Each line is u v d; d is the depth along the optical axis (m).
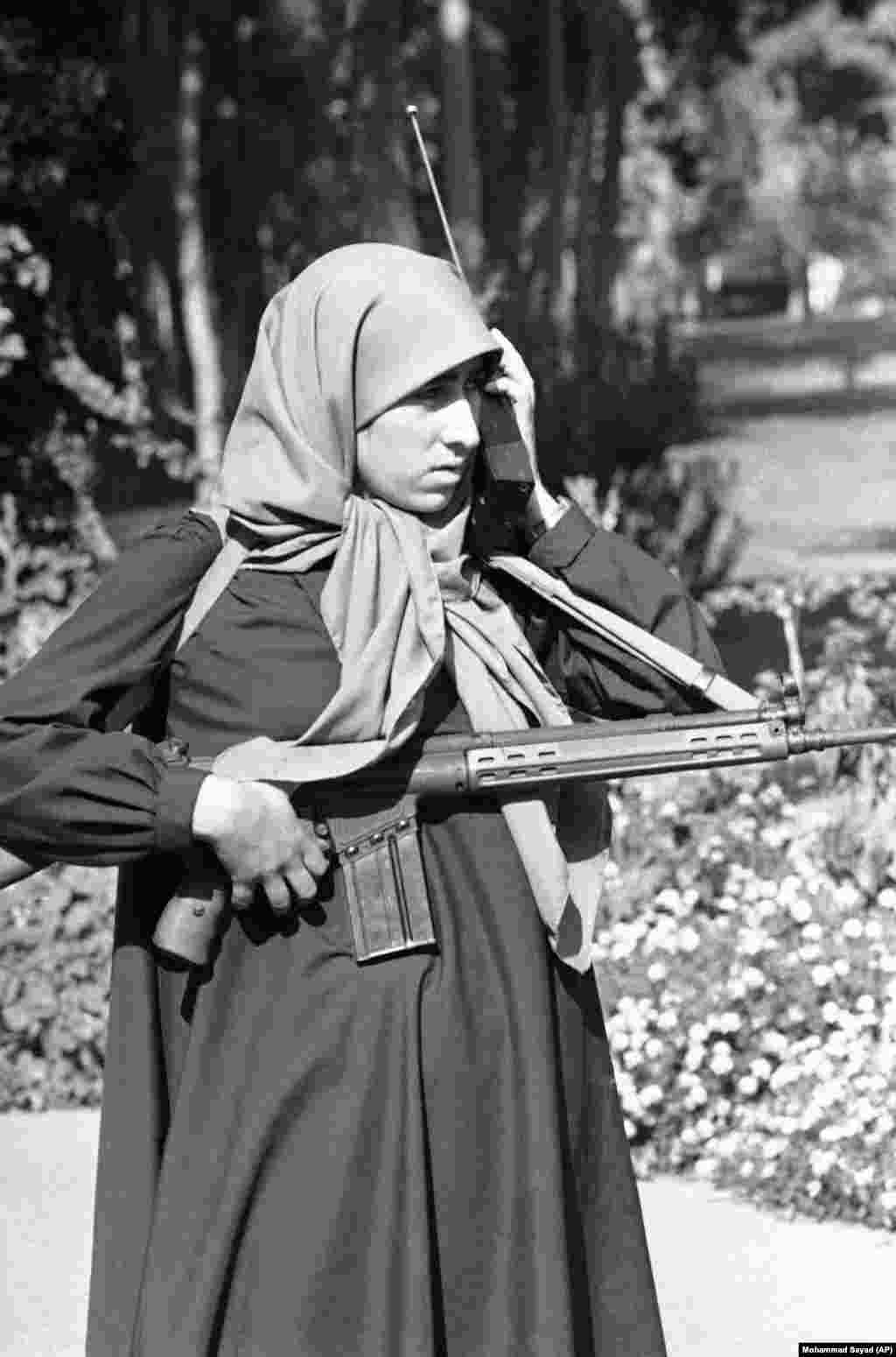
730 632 17.95
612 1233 5.09
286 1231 4.80
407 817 4.96
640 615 5.25
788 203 89.31
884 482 31.59
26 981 9.44
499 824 5.07
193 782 4.83
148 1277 4.84
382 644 4.93
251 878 4.85
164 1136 5.01
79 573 13.82
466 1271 4.84
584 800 5.21
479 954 4.98
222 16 38.25
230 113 38.91
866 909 8.99
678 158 57.56
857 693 9.78
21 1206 8.15
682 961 8.69
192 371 33.81
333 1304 4.78
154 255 34.09
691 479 22.98
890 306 90.88
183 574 5.04
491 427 5.16
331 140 38.12
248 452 5.05
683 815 9.52
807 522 27.64
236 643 5.01
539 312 29.33
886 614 16.56
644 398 24.69
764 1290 7.20
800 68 76.25
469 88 33.69
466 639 5.08
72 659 4.95
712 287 92.44
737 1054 8.53
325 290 4.98
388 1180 4.79
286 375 4.99
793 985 8.50
